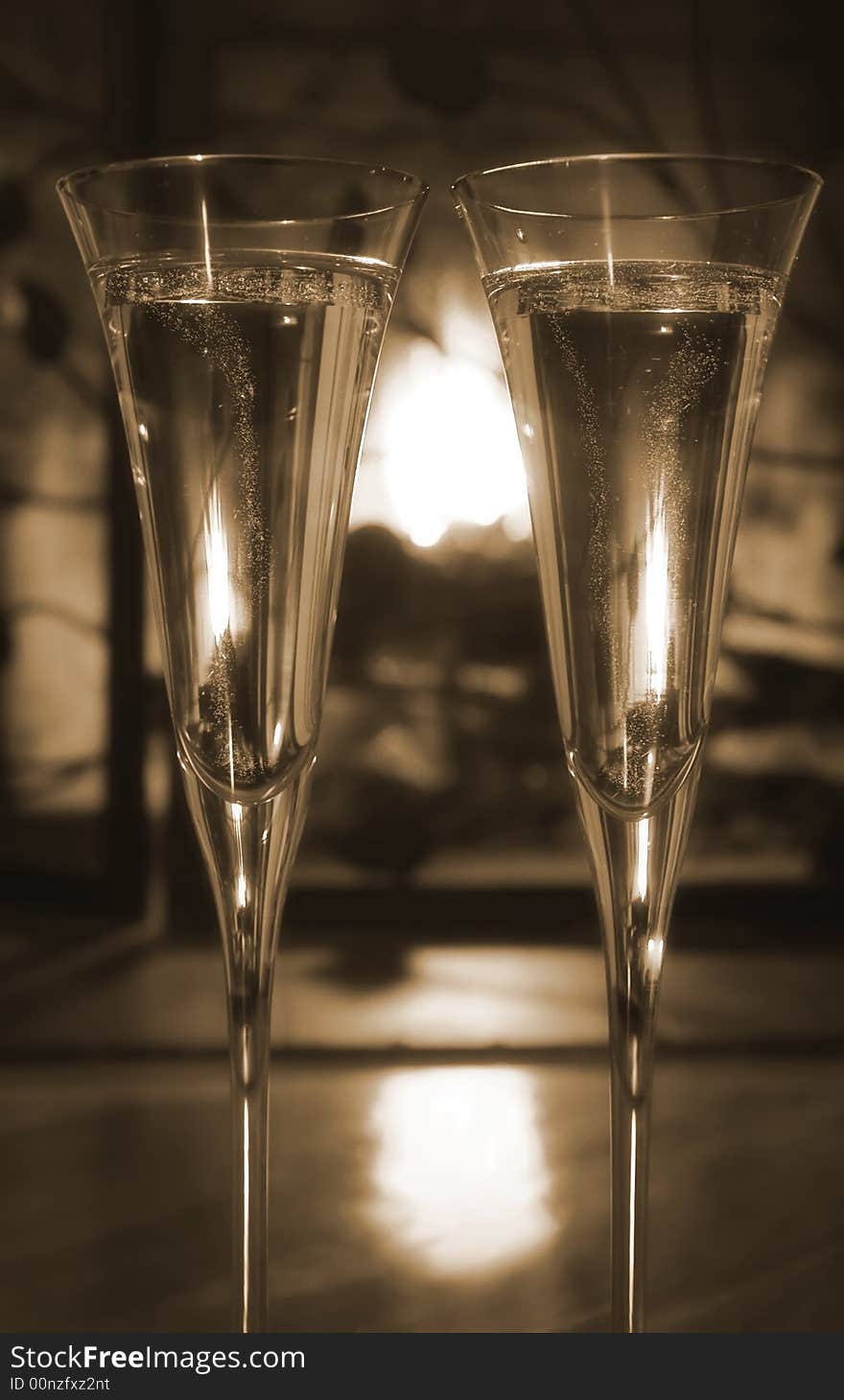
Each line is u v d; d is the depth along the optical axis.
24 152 2.33
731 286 0.48
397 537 2.32
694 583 0.48
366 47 2.33
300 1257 0.83
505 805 2.33
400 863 2.32
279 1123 1.22
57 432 2.32
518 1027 1.68
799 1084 1.42
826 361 2.34
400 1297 0.76
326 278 0.49
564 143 2.34
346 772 2.31
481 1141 1.15
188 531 0.49
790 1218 0.93
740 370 0.48
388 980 1.96
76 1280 0.79
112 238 0.49
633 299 0.47
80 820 2.33
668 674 0.48
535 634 2.32
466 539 2.33
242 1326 0.50
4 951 2.09
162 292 0.48
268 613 0.49
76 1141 1.15
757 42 2.35
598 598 0.48
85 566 2.33
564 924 2.31
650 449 0.48
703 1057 1.55
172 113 2.32
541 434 0.49
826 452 2.33
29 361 2.33
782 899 2.34
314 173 0.48
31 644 2.33
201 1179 1.02
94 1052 1.53
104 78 2.34
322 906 2.31
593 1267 0.80
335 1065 1.50
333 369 0.49
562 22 2.34
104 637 2.33
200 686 0.49
